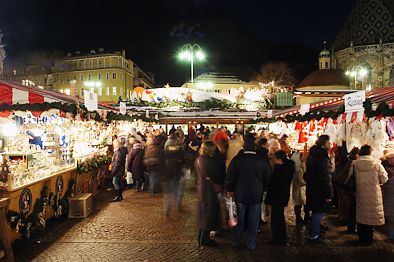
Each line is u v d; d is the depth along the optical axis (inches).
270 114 746.2
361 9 2062.0
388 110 256.2
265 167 249.8
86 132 507.8
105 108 548.7
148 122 816.3
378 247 258.2
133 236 281.6
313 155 263.7
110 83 2411.4
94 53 2512.3
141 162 463.8
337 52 2142.0
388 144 315.0
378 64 1999.3
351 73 1973.4
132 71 2628.0
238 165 249.1
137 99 884.0
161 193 446.6
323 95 872.3
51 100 345.1
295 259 235.8
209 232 259.3
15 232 262.1
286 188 261.3
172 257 238.8
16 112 377.7
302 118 455.8
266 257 239.1
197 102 888.3
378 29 2020.2
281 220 263.6
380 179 259.1
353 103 303.7
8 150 339.0
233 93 958.4
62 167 348.8
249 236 253.3
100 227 305.9
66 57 2532.0
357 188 263.4
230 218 285.7
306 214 317.4
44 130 388.5
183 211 354.9
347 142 341.1
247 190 247.4
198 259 235.5
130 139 480.1
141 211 359.6
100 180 482.3
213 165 256.1
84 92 380.2
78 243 266.2
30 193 280.7
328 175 258.5
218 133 379.6
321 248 256.1
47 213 311.0
